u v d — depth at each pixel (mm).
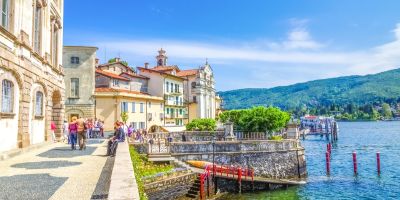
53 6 31953
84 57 57781
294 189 39156
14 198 10578
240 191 35750
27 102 23656
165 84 78750
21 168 16500
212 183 33781
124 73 72812
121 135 29531
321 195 36844
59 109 35750
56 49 34281
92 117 57125
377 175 49312
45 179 13695
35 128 26922
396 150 83312
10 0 20906
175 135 51281
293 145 46594
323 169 55125
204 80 93312
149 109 69938
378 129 192250
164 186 26891
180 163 34312
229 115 65812
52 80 31547
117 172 12016
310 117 169750
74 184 12789
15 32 21344
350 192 38500
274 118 58875
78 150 25562
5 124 20562
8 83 21047
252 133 56438
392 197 36438
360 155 74188
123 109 61031
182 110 87125
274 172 43531
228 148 41281
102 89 62219
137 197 8312
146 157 32812
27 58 23516
